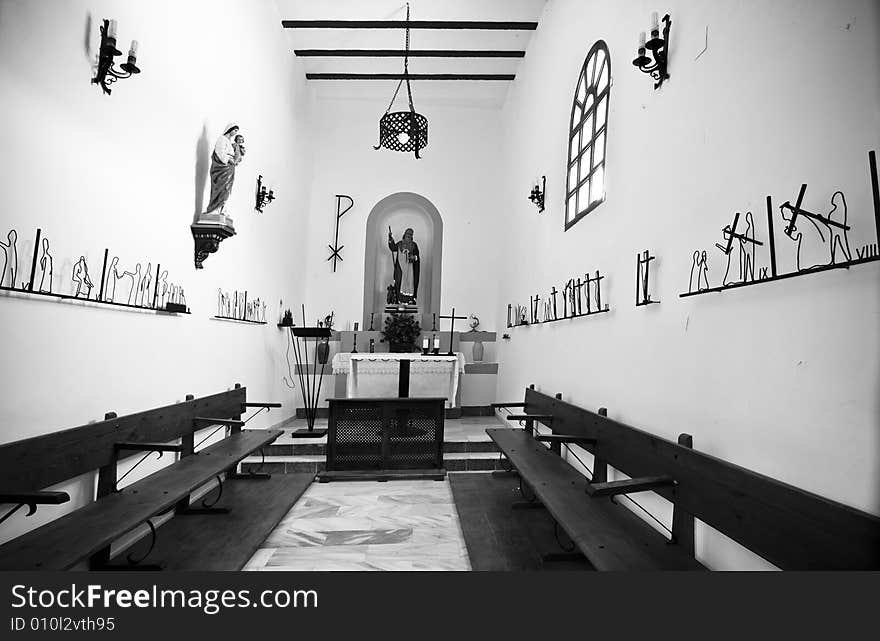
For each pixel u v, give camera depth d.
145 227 3.30
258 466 5.30
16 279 2.23
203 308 4.29
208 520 3.77
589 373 3.96
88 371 2.76
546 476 3.38
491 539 3.52
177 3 3.70
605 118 3.92
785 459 1.82
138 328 3.26
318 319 8.36
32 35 2.29
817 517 1.57
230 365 4.96
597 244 3.89
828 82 1.69
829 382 1.63
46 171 2.39
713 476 2.08
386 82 8.27
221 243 4.67
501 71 7.76
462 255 8.66
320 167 8.62
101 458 2.74
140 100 3.21
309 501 4.41
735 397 2.12
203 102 4.19
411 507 4.28
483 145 8.84
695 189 2.50
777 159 1.92
